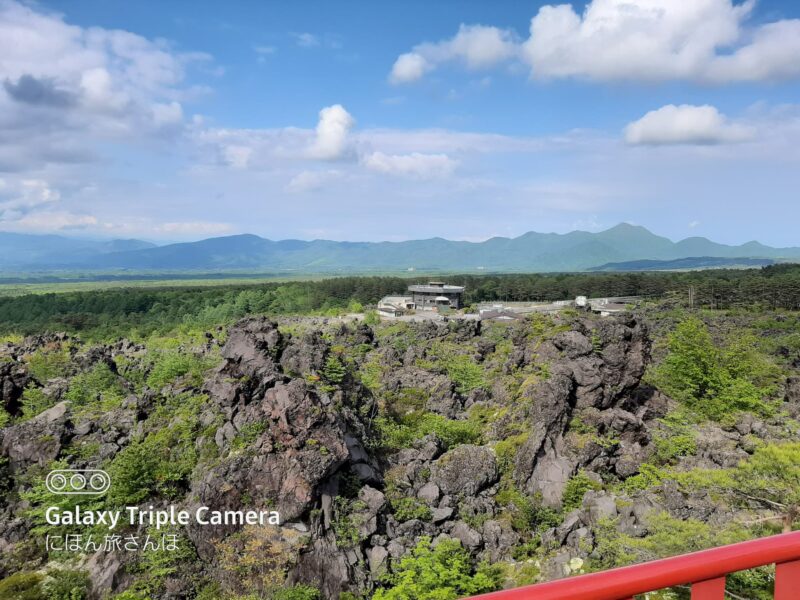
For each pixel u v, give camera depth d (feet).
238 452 139.95
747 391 197.06
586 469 157.48
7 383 213.46
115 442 170.81
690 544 105.19
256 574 124.67
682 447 165.27
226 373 167.32
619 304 630.74
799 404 210.79
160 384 246.47
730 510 121.39
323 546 129.08
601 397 175.83
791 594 18.93
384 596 119.03
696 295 617.62
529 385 185.06
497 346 326.03
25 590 128.67
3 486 160.56
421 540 133.28
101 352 288.71
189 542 133.08
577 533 134.31
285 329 478.59
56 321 634.84
